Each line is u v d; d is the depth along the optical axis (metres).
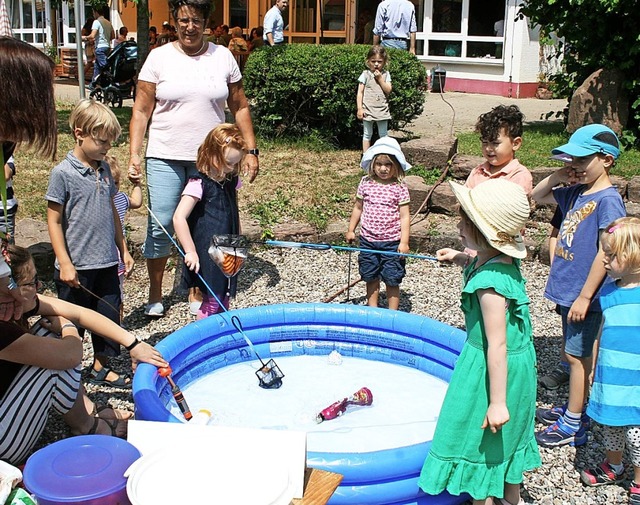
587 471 3.48
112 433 3.64
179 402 3.47
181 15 4.77
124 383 4.35
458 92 15.52
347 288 5.62
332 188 7.69
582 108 8.77
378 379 4.45
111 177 4.37
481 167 4.64
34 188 7.30
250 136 5.25
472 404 3.00
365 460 3.08
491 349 2.90
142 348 3.47
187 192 4.43
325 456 3.09
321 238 6.77
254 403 4.07
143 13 11.10
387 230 5.05
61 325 3.39
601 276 3.51
